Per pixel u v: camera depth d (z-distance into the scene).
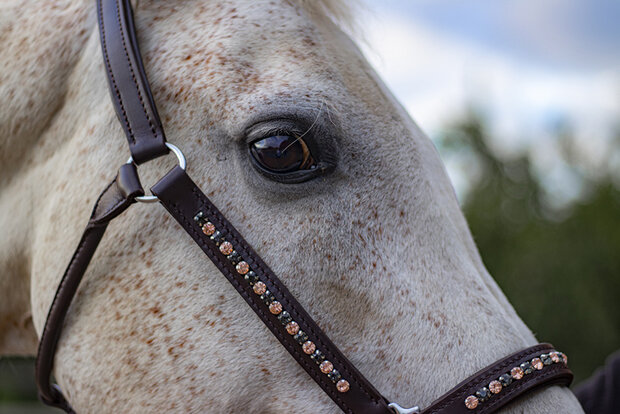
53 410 11.91
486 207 12.74
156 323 1.18
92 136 1.25
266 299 1.12
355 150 1.17
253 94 1.15
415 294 1.14
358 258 1.14
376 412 1.10
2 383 12.76
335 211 1.15
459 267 1.19
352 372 1.11
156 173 1.19
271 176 1.14
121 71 1.19
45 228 1.30
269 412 1.15
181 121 1.19
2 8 1.39
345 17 1.41
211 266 1.17
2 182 1.38
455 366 1.11
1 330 1.55
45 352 1.27
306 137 1.14
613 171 12.41
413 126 1.33
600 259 11.19
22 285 1.44
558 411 1.11
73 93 1.30
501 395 1.08
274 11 1.27
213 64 1.20
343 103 1.19
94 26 1.32
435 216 1.21
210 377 1.15
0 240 1.38
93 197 1.22
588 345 10.93
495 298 1.23
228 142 1.17
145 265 1.20
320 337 1.12
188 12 1.27
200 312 1.16
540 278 11.33
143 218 1.21
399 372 1.12
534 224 12.31
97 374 1.22
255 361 1.15
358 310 1.14
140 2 1.28
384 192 1.18
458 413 1.07
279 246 1.14
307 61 1.20
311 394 1.14
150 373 1.17
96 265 1.23
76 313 1.25
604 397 1.78
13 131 1.33
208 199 1.14
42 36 1.33
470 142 13.62
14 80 1.33
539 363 1.12
